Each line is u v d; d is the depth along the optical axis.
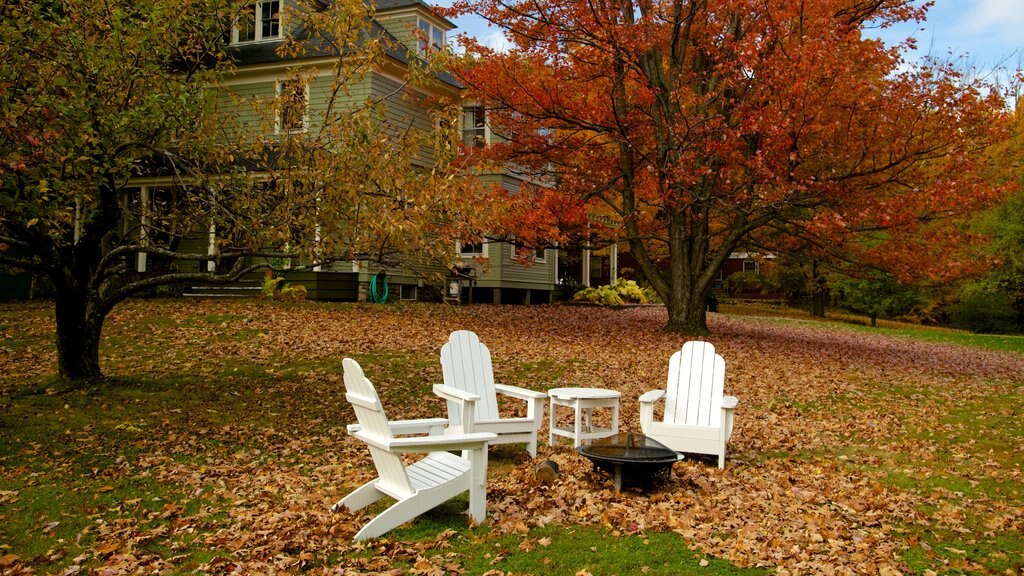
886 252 14.35
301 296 16.17
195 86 8.08
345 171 7.02
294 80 8.03
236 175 7.60
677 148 13.34
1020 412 9.66
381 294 17.84
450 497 4.56
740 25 14.70
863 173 12.91
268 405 8.10
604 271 36.47
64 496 5.13
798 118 12.14
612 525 4.61
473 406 5.64
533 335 13.98
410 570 3.88
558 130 15.96
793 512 5.01
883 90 12.73
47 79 6.05
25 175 6.07
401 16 19.42
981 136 12.62
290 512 4.80
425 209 6.73
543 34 13.87
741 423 8.11
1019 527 4.88
